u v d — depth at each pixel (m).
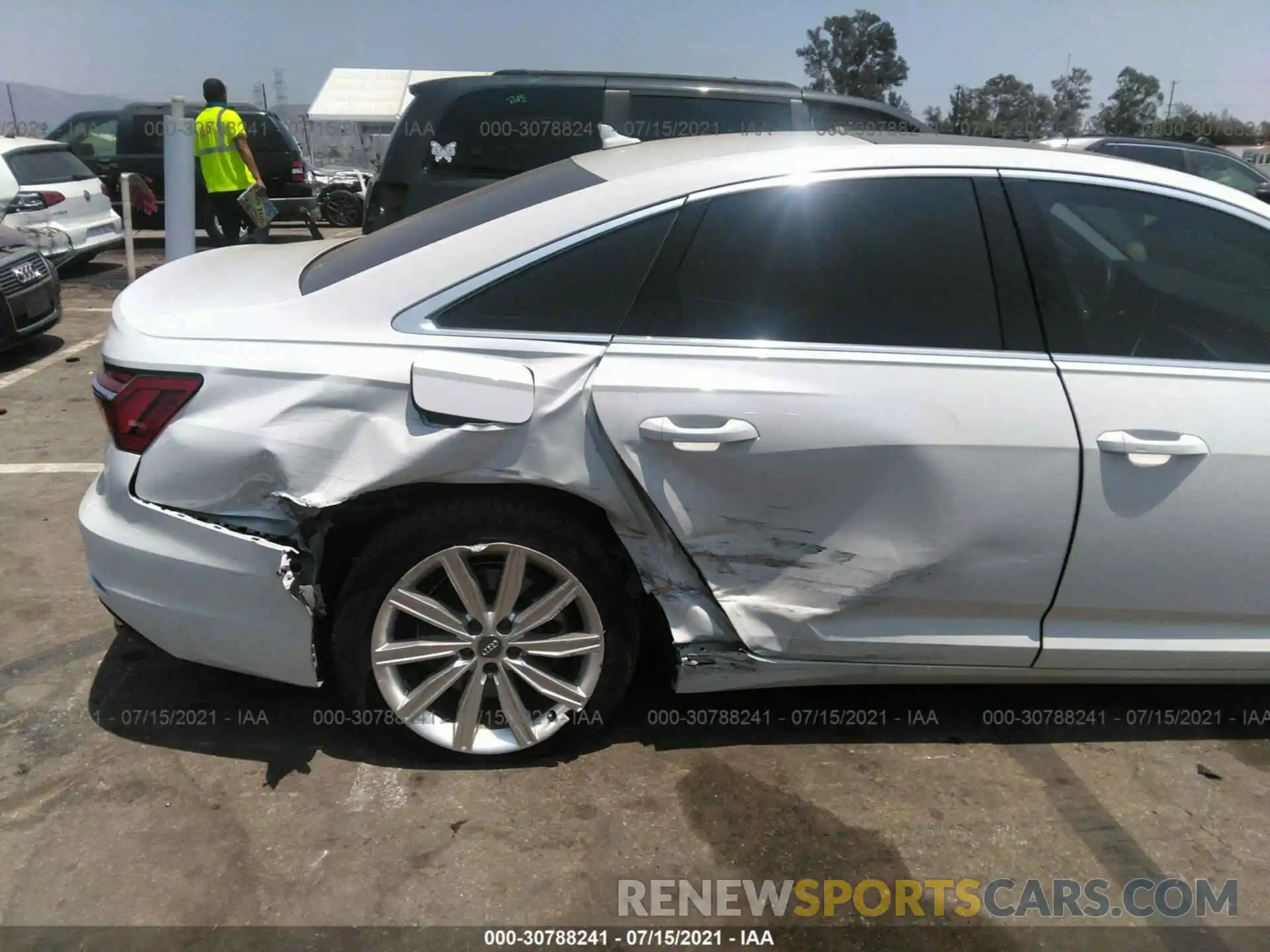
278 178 13.64
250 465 2.35
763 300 2.51
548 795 2.58
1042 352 2.55
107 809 2.46
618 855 2.39
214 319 2.46
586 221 2.50
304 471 2.34
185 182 6.93
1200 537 2.58
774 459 2.42
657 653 2.94
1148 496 2.52
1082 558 2.56
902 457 2.45
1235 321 2.68
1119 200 2.68
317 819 2.46
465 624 2.54
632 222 2.50
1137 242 2.70
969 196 2.60
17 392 6.09
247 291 2.61
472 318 2.45
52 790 2.52
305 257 3.06
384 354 2.38
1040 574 2.58
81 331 7.87
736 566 2.53
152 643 2.56
